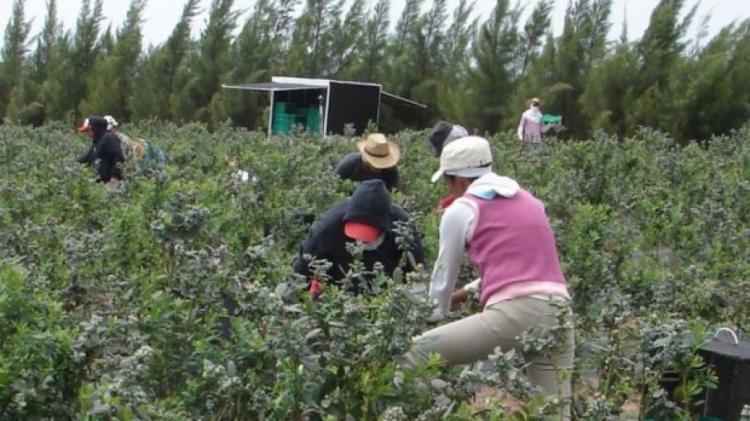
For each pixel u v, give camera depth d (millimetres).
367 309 4016
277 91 27859
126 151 11562
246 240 7098
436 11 39531
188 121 40500
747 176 12164
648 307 6328
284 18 42719
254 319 4035
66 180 8141
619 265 6898
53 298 4895
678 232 8000
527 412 3729
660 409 4602
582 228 7262
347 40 41375
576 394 4762
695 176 11312
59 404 3961
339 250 5359
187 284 4238
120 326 4141
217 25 41438
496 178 4887
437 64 39500
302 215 7586
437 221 7113
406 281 4492
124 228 6117
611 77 31328
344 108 26766
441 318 4875
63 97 43375
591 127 31172
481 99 35531
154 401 3930
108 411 3426
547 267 4750
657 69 31172
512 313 4645
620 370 4648
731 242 7750
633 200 9805
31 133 17453
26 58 46375
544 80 33625
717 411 5223
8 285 4121
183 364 4086
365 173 7695
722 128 29391
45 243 6125
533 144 15531
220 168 11266
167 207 4598
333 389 3824
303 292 4340
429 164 11281
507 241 4734
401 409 3459
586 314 5871
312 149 11992
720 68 29078
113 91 41969
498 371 3818
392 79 39312
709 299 6211
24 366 3869
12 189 7672
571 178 10852
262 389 3770
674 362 4617
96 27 44156
